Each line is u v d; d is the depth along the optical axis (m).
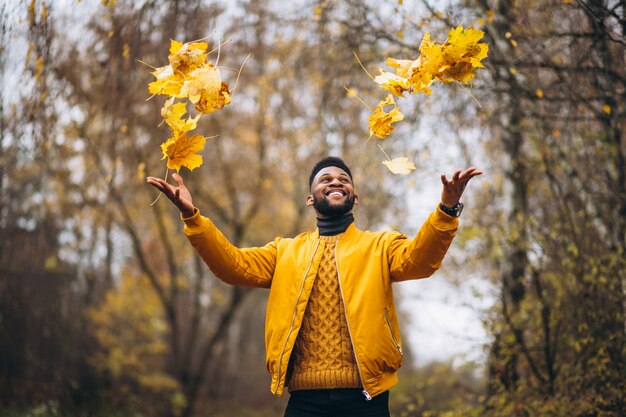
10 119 6.17
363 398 2.92
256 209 15.21
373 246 3.10
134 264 17.56
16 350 12.37
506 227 6.20
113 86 7.38
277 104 12.23
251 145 14.73
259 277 3.21
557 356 5.51
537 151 6.39
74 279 14.23
